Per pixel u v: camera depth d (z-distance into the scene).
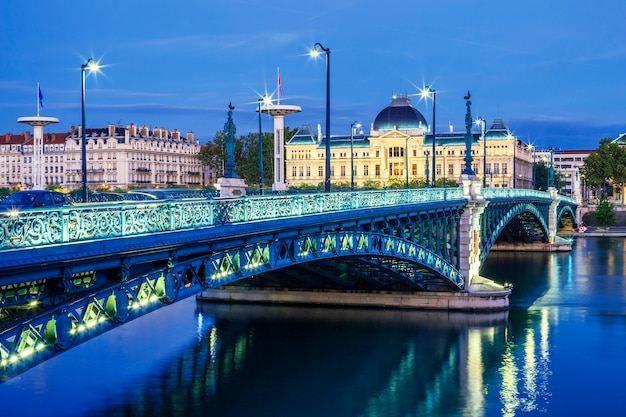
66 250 20.56
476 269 72.44
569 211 180.88
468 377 49.00
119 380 45.81
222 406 42.19
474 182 71.62
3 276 18.80
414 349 55.69
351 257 55.59
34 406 40.09
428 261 61.69
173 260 26.77
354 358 53.09
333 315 66.50
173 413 40.66
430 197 61.06
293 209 37.16
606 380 48.44
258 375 48.34
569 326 63.88
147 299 25.62
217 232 28.84
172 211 26.41
